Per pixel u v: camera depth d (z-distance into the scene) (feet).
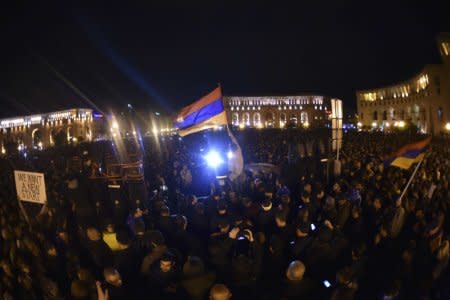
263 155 68.90
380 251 23.29
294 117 360.28
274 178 43.45
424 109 213.66
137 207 28.32
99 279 20.76
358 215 26.23
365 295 19.70
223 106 32.17
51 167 58.08
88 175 38.55
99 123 301.02
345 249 21.52
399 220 24.09
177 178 48.65
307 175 43.62
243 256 18.76
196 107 34.12
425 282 18.28
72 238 27.48
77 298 16.16
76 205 30.50
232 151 36.94
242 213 28.91
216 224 25.20
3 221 26.48
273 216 25.72
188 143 92.94
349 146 84.12
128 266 20.38
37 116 310.45
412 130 145.69
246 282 18.69
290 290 16.92
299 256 20.85
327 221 21.81
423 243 21.09
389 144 93.20
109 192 34.58
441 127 192.75
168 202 40.68
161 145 105.09
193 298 17.24
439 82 194.59
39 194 26.94
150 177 50.78
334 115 46.78
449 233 25.35
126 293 17.57
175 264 19.88
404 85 246.88
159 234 20.85
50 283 17.69
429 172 39.63
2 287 18.70
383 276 20.84
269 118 362.33
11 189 40.93
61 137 116.98
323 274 20.30
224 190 35.73
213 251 20.29
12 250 21.50
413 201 27.76
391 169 41.22
